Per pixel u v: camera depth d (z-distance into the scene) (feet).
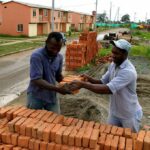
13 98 33.30
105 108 27.48
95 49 65.16
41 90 15.12
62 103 27.07
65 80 16.29
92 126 12.75
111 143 11.30
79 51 51.39
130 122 13.92
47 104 15.58
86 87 13.46
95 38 64.90
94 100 29.48
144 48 89.04
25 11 144.36
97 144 11.28
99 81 15.30
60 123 12.90
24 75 48.08
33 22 148.77
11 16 146.00
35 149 11.70
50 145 11.44
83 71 50.65
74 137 11.25
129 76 13.00
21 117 13.01
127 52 13.08
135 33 196.75
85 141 11.16
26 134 11.99
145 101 34.42
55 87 14.05
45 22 164.76
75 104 27.02
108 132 12.23
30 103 15.48
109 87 13.01
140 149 10.93
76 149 11.12
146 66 62.34
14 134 12.09
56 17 182.19
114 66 13.89
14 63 61.11
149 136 11.32
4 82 42.19
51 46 14.34
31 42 110.93
